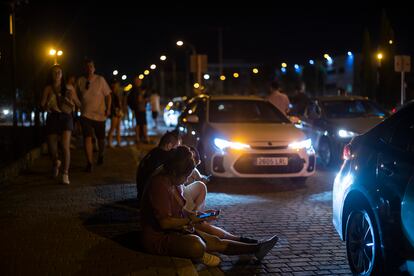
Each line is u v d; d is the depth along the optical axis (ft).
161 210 16.70
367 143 16.02
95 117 34.17
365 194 14.94
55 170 31.55
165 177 16.85
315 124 40.60
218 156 29.53
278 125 31.78
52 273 15.98
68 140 30.22
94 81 34.01
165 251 17.02
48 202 25.66
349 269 16.93
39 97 47.50
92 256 17.49
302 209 24.99
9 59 35.76
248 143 29.19
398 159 14.02
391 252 13.71
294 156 29.55
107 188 29.07
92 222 21.94
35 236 19.90
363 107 40.73
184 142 35.50
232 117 33.68
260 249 17.20
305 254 18.43
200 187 19.93
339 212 16.99
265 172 29.37
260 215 23.86
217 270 16.81
